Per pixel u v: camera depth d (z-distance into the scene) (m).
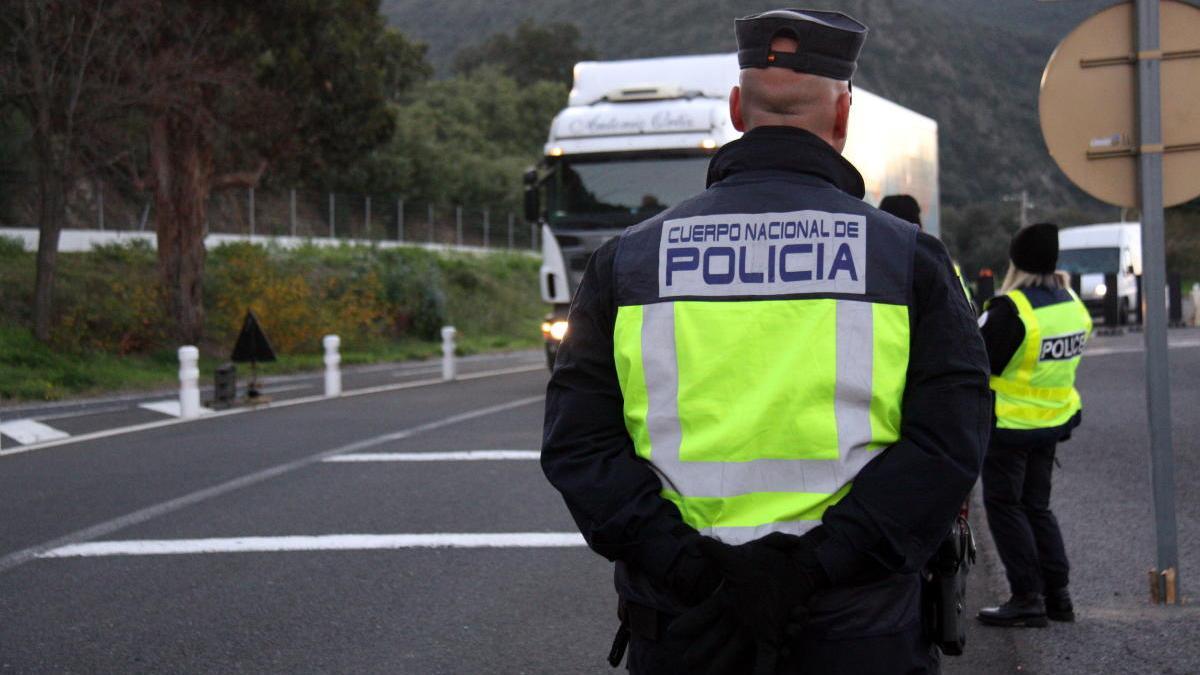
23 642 5.87
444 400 17.94
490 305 46.59
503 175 72.38
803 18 2.64
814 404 2.45
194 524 8.58
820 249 2.51
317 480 10.37
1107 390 16.09
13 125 34.00
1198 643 5.36
